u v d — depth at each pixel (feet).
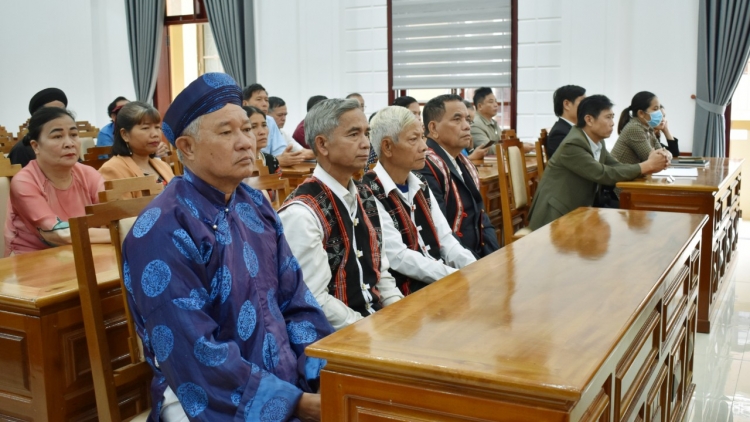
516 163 12.87
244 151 4.86
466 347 3.70
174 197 4.77
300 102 25.61
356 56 24.70
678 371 6.96
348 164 6.18
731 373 9.52
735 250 16.28
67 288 5.57
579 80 21.83
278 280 5.37
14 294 5.41
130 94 29.45
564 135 14.79
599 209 8.87
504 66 22.68
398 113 7.38
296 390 4.69
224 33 26.27
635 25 20.97
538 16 22.13
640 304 4.51
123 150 9.57
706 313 11.14
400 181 7.57
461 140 9.39
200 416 4.48
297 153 15.03
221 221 4.89
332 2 24.68
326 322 5.43
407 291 7.23
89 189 8.60
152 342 4.58
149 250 4.58
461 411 3.44
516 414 3.32
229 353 4.56
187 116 4.77
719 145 20.27
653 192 11.30
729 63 19.80
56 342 5.49
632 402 4.78
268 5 25.66
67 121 8.09
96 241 7.39
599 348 3.66
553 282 5.11
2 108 26.53
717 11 19.85
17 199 7.89
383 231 7.16
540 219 12.22
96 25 28.76
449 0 22.97
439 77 23.49
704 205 11.03
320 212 6.04
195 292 4.61
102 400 5.24
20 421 5.66
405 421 3.59
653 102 14.64
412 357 3.56
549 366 3.41
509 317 4.24
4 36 26.30
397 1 23.58
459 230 9.09
